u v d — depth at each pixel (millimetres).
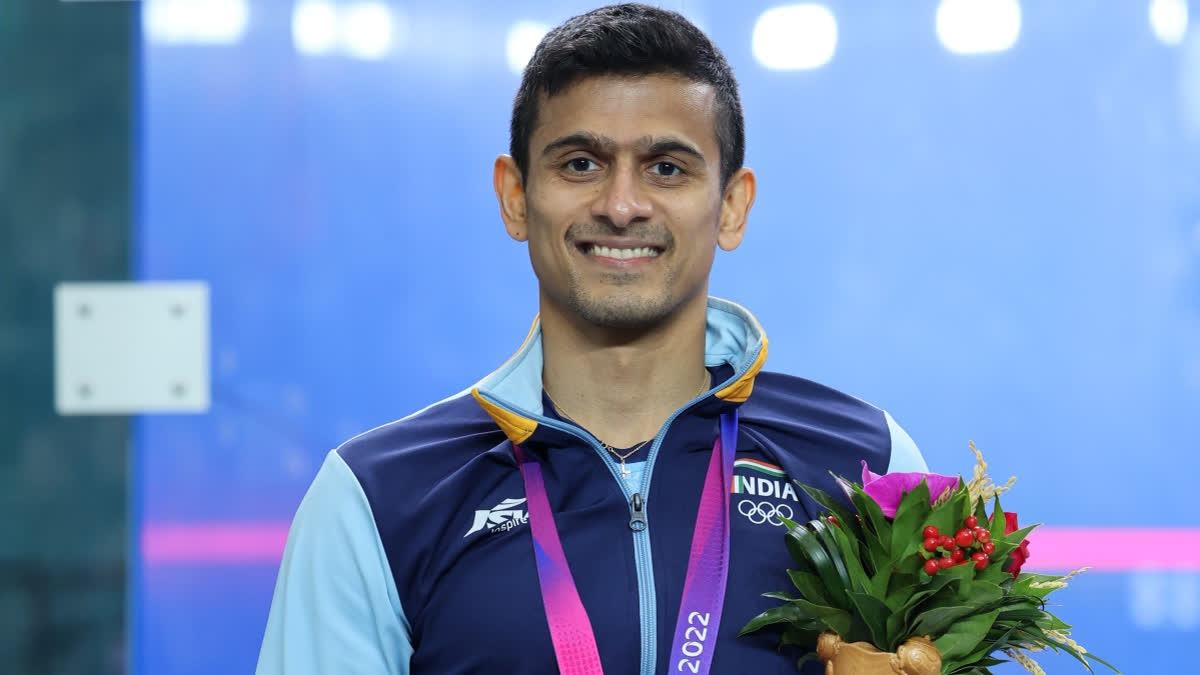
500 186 3105
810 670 2811
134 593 5891
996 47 5523
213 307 5832
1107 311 5512
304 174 5762
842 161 5578
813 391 3264
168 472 5887
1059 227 5523
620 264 2770
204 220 5812
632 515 2844
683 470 2947
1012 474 5547
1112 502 5527
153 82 5828
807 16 5559
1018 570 2654
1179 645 5520
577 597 2768
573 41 2855
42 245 5906
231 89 5797
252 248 5797
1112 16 5477
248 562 5852
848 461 3014
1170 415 5492
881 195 5574
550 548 2809
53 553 5910
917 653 2471
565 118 2795
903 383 5574
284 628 2895
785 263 5602
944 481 2648
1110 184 5500
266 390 5809
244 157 5805
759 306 5609
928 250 5559
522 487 2908
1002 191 5531
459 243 5719
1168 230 5488
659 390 2971
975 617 2537
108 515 5926
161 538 5887
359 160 5738
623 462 2939
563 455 2891
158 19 5820
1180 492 5504
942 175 5559
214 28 5805
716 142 2875
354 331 5766
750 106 5590
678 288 2814
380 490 2885
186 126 5812
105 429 5922
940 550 2527
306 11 5738
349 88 5727
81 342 5879
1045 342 5535
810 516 2930
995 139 5535
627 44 2805
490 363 5719
